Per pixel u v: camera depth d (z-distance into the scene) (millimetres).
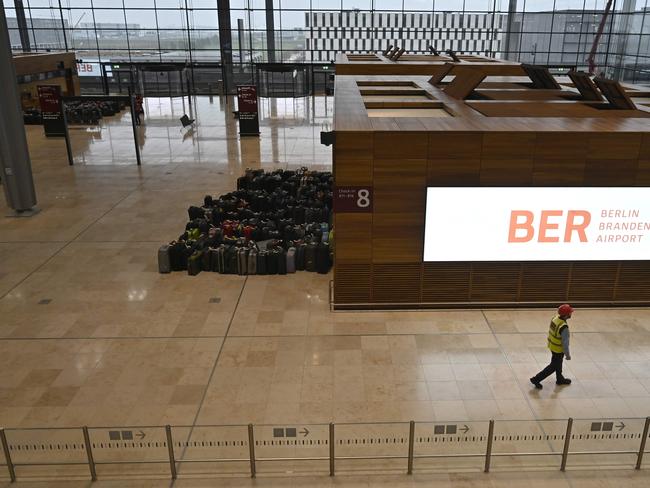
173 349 9648
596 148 9828
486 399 8234
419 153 9844
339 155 9844
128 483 6777
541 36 40281
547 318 10500
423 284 10688
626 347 9508
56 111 28078
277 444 7082
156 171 21750
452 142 9805
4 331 10281
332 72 41969
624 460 7027
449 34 41000
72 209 17234
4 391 8562
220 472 6938
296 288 11883
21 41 42938
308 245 12633
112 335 10117
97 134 29531
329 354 9422
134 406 8180
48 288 11984
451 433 7074
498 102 13977
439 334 9992
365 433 7277
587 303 10805
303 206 15438
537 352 9422
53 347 9750
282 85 45469
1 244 14461
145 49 43438
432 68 24234
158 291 11797
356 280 10656
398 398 8273
